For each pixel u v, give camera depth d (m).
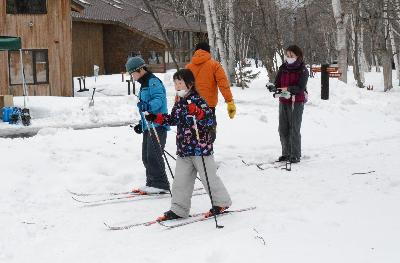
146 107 6.43
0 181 6.90
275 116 12.80
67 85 23.77
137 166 7.97
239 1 22.12
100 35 37.66
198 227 5.27
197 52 7.52
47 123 13.80
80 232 5.31
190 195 5.60
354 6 30.55
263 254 4.26
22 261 4.60
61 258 4.63
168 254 4.51
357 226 4.99
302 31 44.28
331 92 18.94
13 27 22.91
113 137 9.55
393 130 12.27
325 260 4.11
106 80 31.64
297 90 8.28
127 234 5.20
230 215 5.61
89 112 14.71
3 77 22.75
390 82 27.33
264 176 7.59
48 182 7.05
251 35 22.92
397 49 36.28
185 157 5.51
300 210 5.67
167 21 39.31
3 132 12.74
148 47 38.16
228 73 22.97
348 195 6.37
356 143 10.48
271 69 20.69
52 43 23.45
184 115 5.39
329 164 8.40
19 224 5.53
